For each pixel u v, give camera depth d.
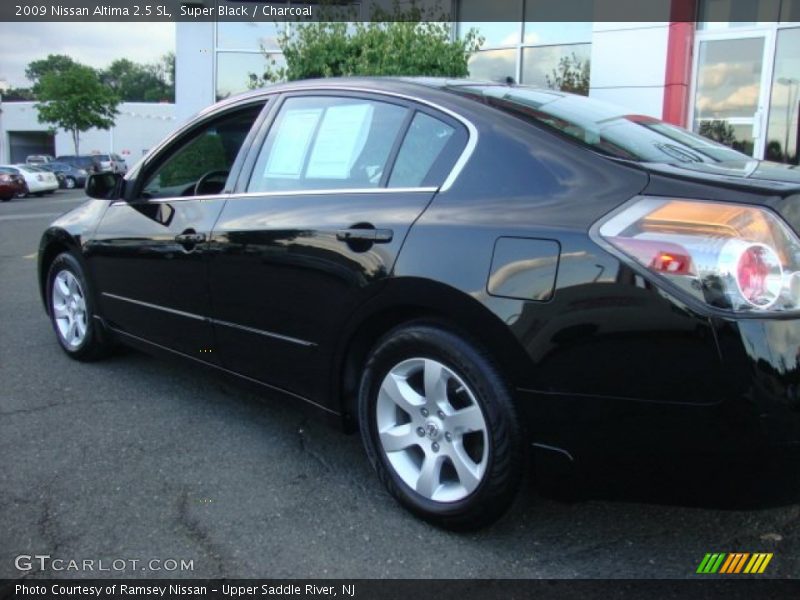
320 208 3.09
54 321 5.00
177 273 3.75
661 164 2.50
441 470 2.75
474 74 9.23
